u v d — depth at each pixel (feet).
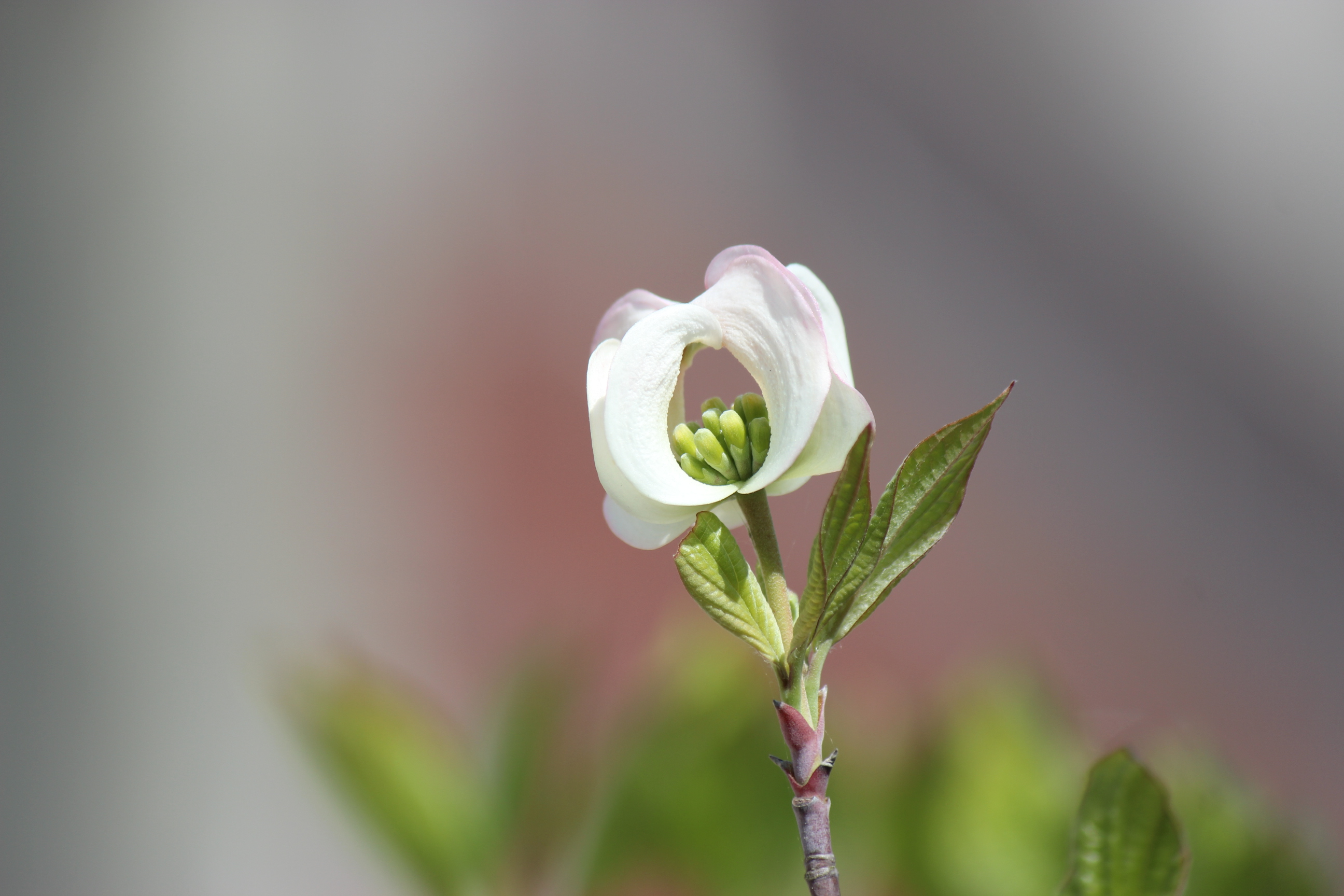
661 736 3.23
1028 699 3.34
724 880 3.17
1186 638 9.32
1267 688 9.27
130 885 7.82
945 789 3.16
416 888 3.37
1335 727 9.08
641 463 2.72
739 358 2.74
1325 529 9.79
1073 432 9.87
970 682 3.39
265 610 8.64
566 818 3.33
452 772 3.37
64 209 8.96
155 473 8.76
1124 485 9.78
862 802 3.24
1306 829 3.08
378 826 3.34
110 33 9.29
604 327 2.80
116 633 8.36
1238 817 3.05
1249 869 3.03
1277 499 9.89
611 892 3.21
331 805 3.71
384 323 9.43
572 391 9.37
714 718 3.23
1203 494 9.85
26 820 7.77
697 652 3.40
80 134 9.10
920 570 8.96
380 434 9.22
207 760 8.13
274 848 8.00
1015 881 3.12
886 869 3.17
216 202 9.36
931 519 2.69
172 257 9.18
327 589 8.75
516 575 8.82
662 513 2.73
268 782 8.08
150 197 9.20
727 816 3.17
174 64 9.43
